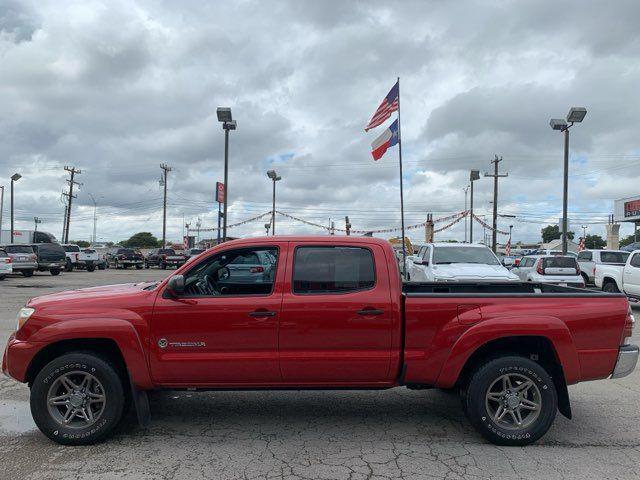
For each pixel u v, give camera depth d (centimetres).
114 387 435
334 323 440
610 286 1432
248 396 579
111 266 4300
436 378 445
